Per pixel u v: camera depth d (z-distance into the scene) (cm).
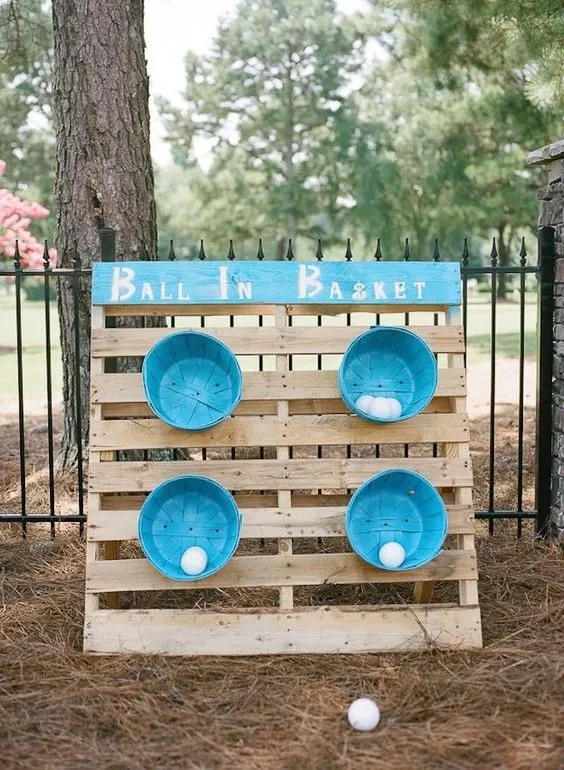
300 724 261
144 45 500
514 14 659
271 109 2352
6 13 754
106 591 312
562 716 262
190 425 312
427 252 2077
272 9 2397
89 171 488
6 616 338
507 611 342
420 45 1098
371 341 335
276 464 326
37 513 478
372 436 330
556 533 412
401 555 306
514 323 1802
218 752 247
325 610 312
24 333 1809
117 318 492
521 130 1428
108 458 328
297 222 2389
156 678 290
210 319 1484
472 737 252
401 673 292
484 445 677
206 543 318
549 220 415
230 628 309
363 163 2034
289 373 334
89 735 257
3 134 2322
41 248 1058
